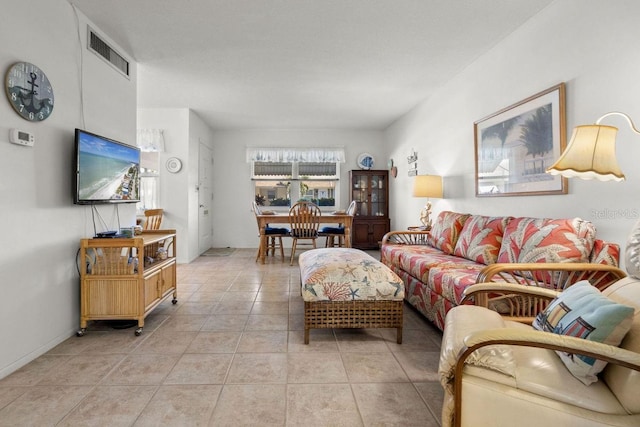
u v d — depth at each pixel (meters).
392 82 4.06
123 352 2.12
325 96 4.59
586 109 2.16
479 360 1.17
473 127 3.46
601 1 2.05
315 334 2.45
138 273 2.41
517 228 2.42
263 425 1.43
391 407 1.56
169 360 2.02
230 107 5.09
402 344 2.29
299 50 3.20
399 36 2.94
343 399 1.62
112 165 2.75
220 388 1.71
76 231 2.44
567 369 1.14
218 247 6.66
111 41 2.92
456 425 1.13
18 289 1.92
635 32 1.86
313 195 6.82
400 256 3.29
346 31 2.86
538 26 2.57
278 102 4.85
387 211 6.43
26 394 1.65
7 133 1.85
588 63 2.14
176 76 3.82
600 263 1.93
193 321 2.68
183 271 4.52
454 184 3.91
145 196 5.09
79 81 2.48
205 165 6.09
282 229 5.33
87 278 2.38
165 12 2.55
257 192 6.79
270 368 1.92
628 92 1.90
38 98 2.05
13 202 1.89
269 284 3.84
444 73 3.78
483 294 1.80
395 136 6.05
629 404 1.00
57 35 2.25
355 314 2.28
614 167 1.61
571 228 2.07
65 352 2.12
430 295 2.59
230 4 2.46
